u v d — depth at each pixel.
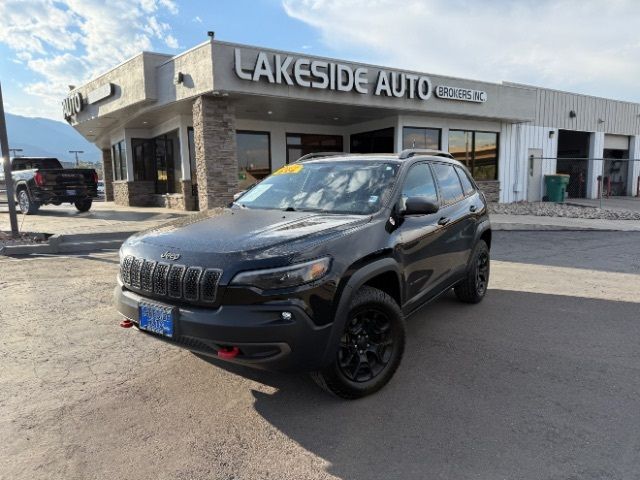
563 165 25.14
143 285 3.21
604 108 24.39
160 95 13.96
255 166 17.91
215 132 12.85
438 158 5.12
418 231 4.03
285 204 4.26
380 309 3.41
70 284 6.64
